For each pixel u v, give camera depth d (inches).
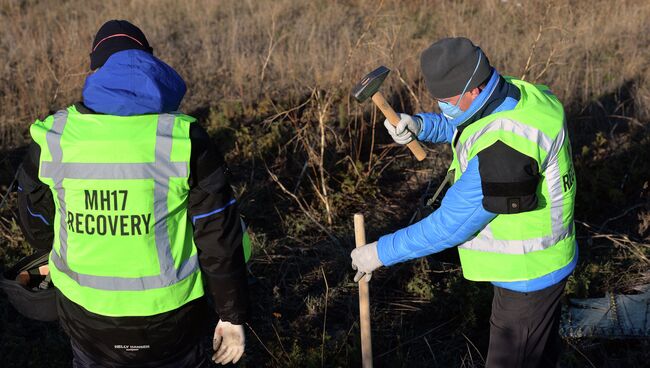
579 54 274.4
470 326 146.2
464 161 100.5
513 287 104.3
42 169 88.7
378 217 187.9
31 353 139.4
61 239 91.0
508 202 94.2
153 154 86.4
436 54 99.0
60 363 136.7
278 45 293.1
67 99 244.2
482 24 304.0
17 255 167.6
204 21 324.8
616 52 275.3
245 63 270.8
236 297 93.0
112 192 86.4
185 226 90.4
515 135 95.2
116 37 92.8
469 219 98.1
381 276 164.7
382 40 282.0
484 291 148.7
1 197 189.8
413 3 332.2
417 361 139.4
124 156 86.1
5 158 207.2
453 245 101.3
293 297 159.0
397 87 243.1
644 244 170.4
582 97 240.5
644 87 246.7
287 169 205.9
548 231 101.9
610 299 151.9
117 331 90.8
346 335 142.8
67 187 87.7
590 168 198.8
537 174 95.8
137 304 89.5
